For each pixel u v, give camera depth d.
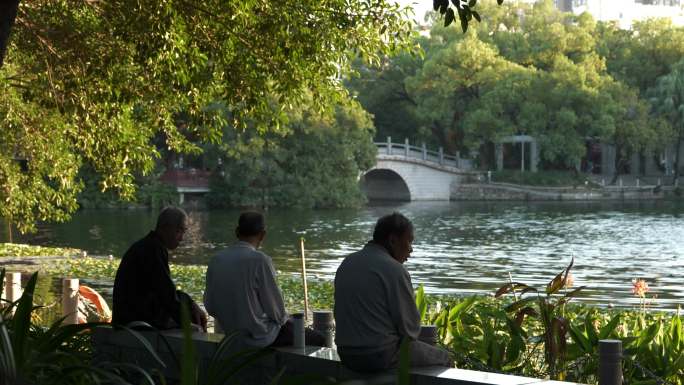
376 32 15.08
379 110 105.88
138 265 7.66
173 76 14.62
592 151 113.75
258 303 7.10
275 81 15.57
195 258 42.72
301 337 7.01
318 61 15.05
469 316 9.27
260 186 82.62
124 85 15.48
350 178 84.12
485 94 92.50
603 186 100.44
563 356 8.20
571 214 76.81
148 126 18.81
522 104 93.00
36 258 31.17
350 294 6.30
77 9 16.17
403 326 6.25
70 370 4.55
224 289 7.12
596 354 8.16
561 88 90.88
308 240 52.69
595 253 46.41
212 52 14.66
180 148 18.84
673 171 110.88
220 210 79.75
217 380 5.18
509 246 49.88
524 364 8.54
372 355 6.21
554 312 8.93
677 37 100.69
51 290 23.70
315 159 82.25
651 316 15.42
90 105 17.38
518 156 110.31
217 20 14.02
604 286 32.78
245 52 14.59
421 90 96.25
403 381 3.45
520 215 75.88
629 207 86.31
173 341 7.34
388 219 6.44
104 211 76.31
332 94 15.79
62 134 21.25
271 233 57.47
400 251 6.46
